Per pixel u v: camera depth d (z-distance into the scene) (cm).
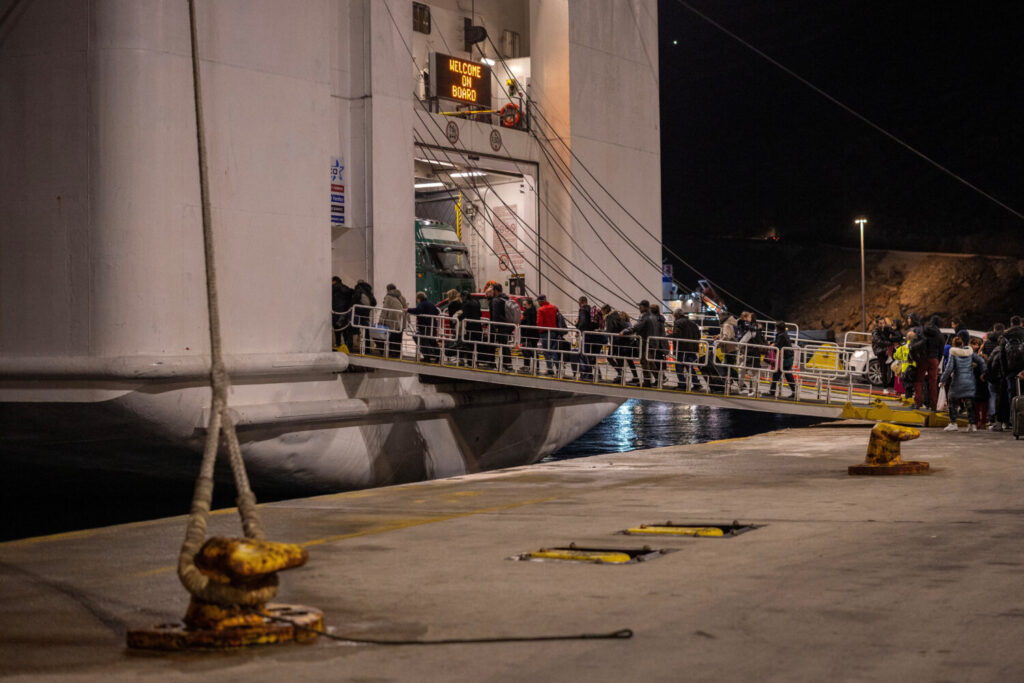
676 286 4006
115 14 1623
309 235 1906
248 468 1852
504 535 853
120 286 1625
